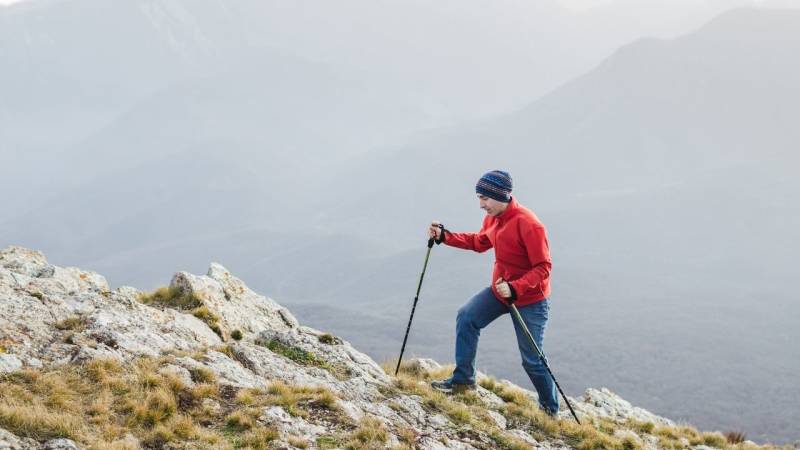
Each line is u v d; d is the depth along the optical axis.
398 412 8.28
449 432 8.07
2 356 6.84
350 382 8.81
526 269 9.14
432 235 10.02
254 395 7.51
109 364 7.21
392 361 12.35
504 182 8.85
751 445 13.88
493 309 9.48
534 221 8.81
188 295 11.10
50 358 7.26
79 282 11.20
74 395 6.56
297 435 6.76
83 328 8.19
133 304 9.73
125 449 5.82
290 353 9.72
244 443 6.33
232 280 12.54
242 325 11.10
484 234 9.85
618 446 9.09
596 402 13.50
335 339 10.85
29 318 8.07
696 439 12.30
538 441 8.77
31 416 5.89
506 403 9.97
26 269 11.05
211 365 8.03
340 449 6.68
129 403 6.55
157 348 8.34
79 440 5.84
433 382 9.95
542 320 9.20
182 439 6.27
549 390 9.48
